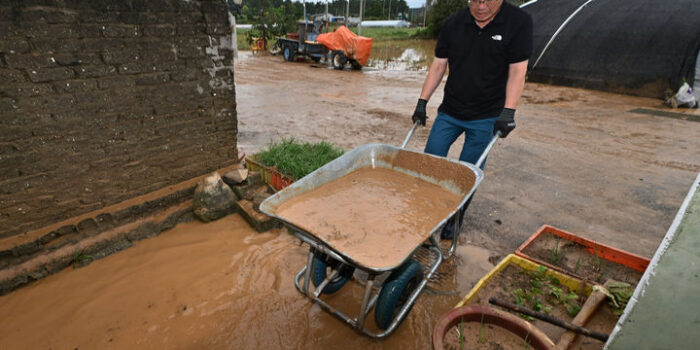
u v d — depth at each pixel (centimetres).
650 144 670
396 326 229
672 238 144
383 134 677
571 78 1297
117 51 305
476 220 389
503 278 295
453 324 229
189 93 364
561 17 1398
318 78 1360
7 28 250
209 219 362
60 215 307
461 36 291
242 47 2502
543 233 354
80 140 303
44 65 271
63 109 288
